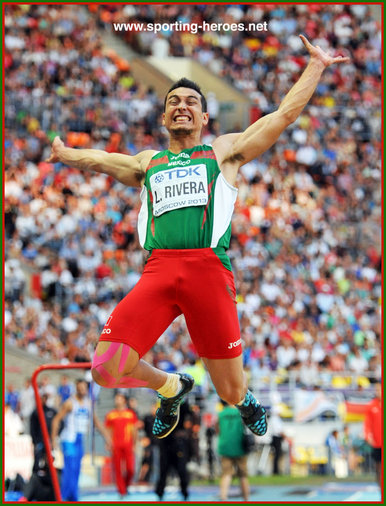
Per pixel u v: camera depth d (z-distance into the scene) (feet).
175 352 62.18
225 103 88.38
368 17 106.11
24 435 41.91
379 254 83.51
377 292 78.95
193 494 47.80
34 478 38.19
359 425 58.13
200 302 17.48
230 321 17.60
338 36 104.58
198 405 56.85
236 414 41.60
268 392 59.52
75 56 90.74
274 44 102.83
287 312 71.97
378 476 44.96
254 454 57.62
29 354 59.06
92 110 85.46
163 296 17.62
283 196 85.30
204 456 56.80
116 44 96.99
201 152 17.89
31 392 50.24
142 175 18.57
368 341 71.87
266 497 45.32
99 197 76.33
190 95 17.99
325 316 73.61
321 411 57.93
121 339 17.43
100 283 69.67
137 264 72.54
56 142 19.43
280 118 17.90
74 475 39.01
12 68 87.51
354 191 89.81
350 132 94.63
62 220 73.20
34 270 68.23
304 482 52.90
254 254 76.79
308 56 102.73
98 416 54.44
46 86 87.40
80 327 63.87
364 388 59.98
